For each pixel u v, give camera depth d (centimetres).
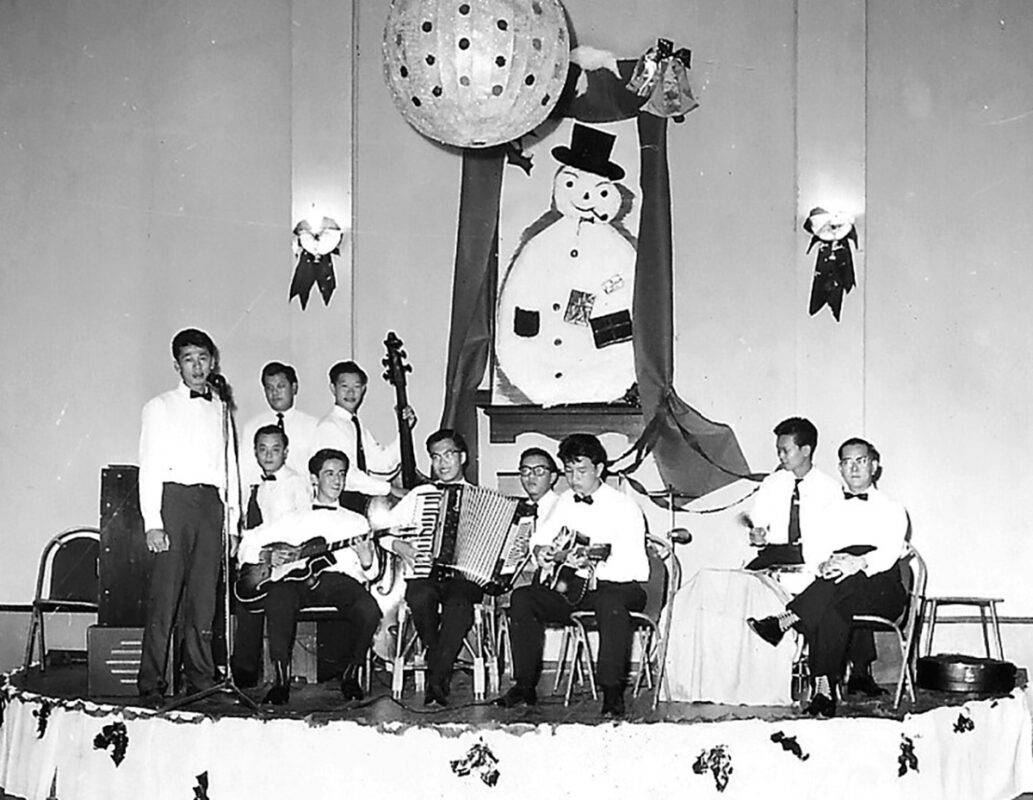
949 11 828
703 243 846
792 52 843
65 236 861
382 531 682
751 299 840
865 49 829
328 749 575
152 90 866
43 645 762
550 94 546
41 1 867
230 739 584
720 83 848
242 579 674
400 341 838
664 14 855
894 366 822
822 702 612
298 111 859
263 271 862
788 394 832
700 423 835
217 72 868
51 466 852
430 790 568
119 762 600
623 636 625
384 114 869
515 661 646
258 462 774
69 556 794
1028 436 810
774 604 659
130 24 868
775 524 755
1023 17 823
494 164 854
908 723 606
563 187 852
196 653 662
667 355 834
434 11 526
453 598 649
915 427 819
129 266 861
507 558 657
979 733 648
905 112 829
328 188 857
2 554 848
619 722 582
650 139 844
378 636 698
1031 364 812
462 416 845
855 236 820
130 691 653
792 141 840
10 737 652
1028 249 816
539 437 846
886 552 659
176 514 652
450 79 529
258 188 864
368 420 857
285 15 868
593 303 845
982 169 822
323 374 852
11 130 864
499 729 573
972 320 818
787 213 838
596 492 686
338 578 671
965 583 809
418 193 865
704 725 585
